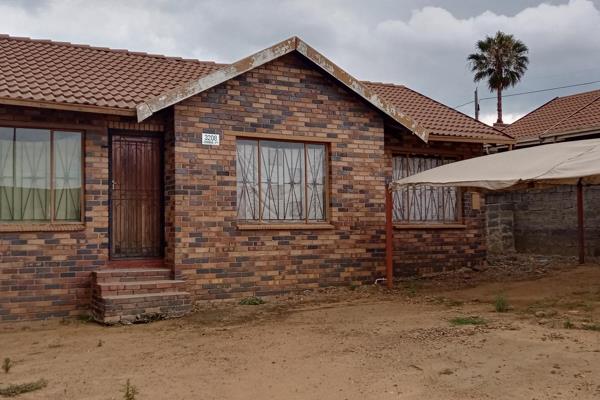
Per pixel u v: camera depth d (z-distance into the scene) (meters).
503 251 18.30
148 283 10.36
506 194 18.38
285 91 12.09
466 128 14.76
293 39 11.81
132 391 5.96
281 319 9.77
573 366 6.30
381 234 13.09
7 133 10.24
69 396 5.98
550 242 17.19
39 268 10.22
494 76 39.16
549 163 10.08
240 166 11.79
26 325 9.91
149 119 11.24
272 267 11.84
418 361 6.79
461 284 13.20
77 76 11.38
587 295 10.87
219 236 11.32
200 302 11.09
